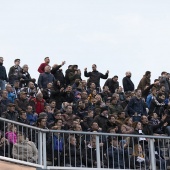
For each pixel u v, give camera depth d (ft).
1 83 211.20
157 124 201.87
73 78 221.87
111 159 171.12
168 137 175.42
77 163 168.25
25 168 160.66
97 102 205.46
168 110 212.02
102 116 189.47
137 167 174.19
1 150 159.43
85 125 187.21
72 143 168.14
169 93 231.30
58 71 221.87
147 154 177.68
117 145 170.40
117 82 227.61
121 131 183.93
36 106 196.44
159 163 177.58
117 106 206.69
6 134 161.48
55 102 201.16
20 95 192.85
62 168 164.86
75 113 198.90
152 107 214.48
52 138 165.58
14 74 214.07
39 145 163.84
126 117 203.82
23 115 178.60
